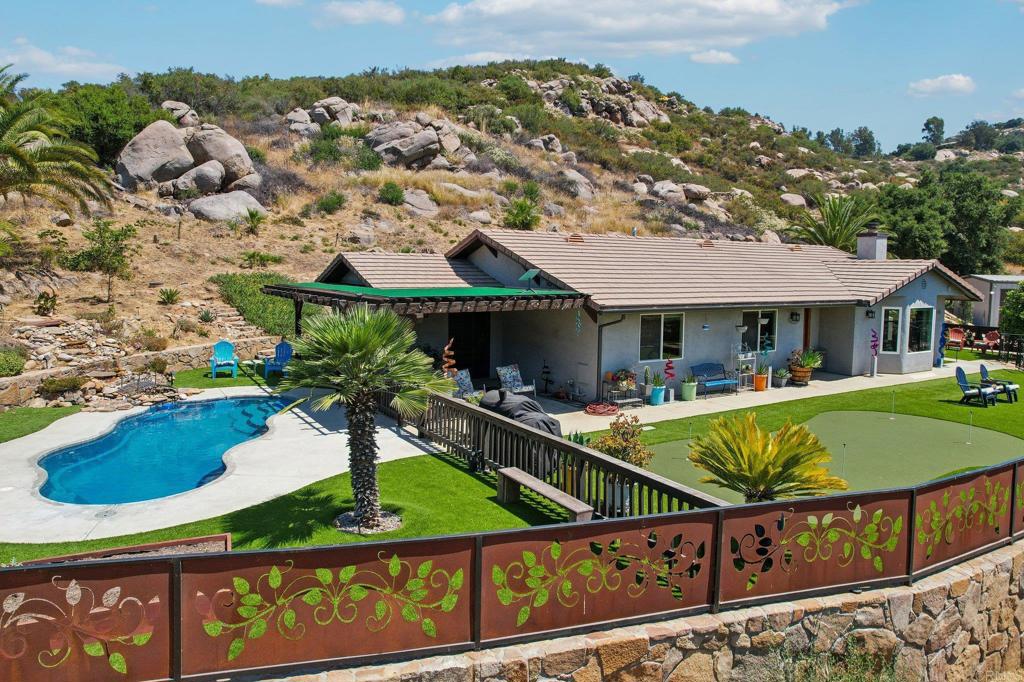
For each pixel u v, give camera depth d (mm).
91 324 21359
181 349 21797
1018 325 27188
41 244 25641
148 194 33625
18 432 14766
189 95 47406
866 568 7215
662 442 15148
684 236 44469
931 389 21875
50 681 5039
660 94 91375
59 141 29703
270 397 19031
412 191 40281
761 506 6758
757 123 96812
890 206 47219
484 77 76375
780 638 6738
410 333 9719
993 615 7988
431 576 5812
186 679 5301
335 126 46906
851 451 14758
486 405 13555
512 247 20625
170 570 5258
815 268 26234
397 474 11930
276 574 5469
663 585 6512
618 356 18984
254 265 29250
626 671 6203
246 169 36125
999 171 114938
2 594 4930
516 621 6055
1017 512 8602
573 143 61094
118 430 15812
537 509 10227
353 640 5648
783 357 23141
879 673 7062
